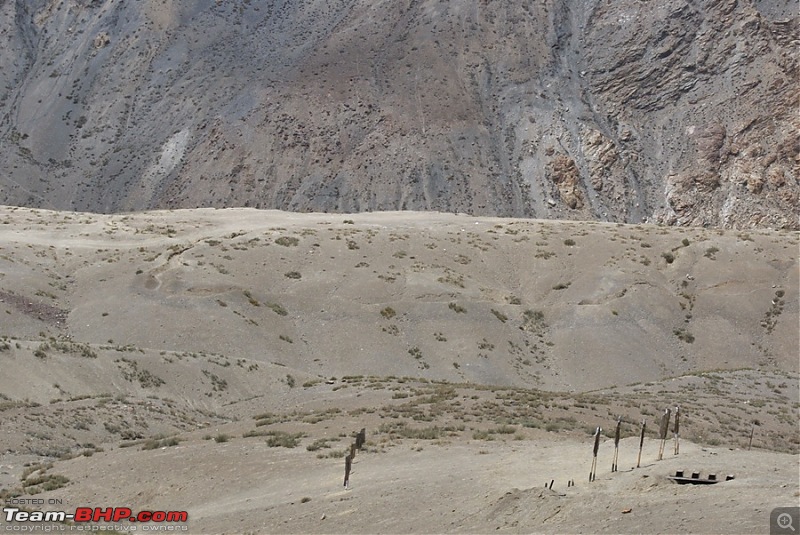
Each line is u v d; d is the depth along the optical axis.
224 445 29.91
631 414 37.25
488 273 77.50
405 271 73.88
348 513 20.59
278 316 65.88
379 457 26.39
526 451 25.53
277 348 61.62
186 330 60.66
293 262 73.88
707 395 47.38
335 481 23.92
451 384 47.03
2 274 65.25
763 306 74.75
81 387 43.38
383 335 64.88
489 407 35.59
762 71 147.38
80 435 35.97
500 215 133.25
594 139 143.75
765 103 143.50
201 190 142.00
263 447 29.09
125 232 81.81
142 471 27.62
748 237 83.38
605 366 65.56
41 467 29.70
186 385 47.12
